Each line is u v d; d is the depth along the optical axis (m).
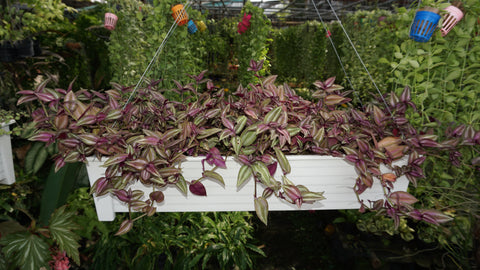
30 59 2.53
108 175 1.08
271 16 11.23
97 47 3.63
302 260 1.77
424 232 1.72
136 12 2.74
